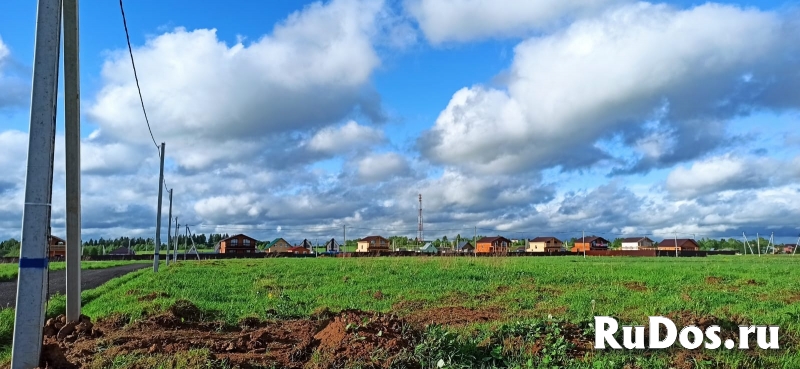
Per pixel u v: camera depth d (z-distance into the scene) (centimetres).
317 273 2414
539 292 1694
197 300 1538
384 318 885
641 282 1967
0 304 1605
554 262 3703
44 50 678
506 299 1538
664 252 6738
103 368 699
